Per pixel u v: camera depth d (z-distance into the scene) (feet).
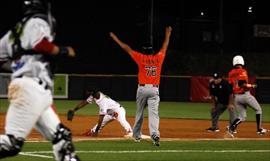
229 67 366.02
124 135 139.64
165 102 300.20
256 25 422.00
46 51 52.85
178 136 143.43
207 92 299.38
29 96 53.21
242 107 143.64
